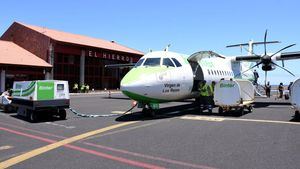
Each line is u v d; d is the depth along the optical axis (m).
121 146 8.66
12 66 36.78
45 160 7.28
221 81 16.06
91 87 49.41
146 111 15.23
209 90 16.94
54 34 45.88
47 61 42.25
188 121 13.58
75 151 8.12
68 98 14.48
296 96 13.88
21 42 45.62
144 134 10.47
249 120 13.86
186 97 17.30
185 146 8.65
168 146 8.65
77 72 46.69
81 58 45.22
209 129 11.43
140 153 7.89
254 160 7.24
